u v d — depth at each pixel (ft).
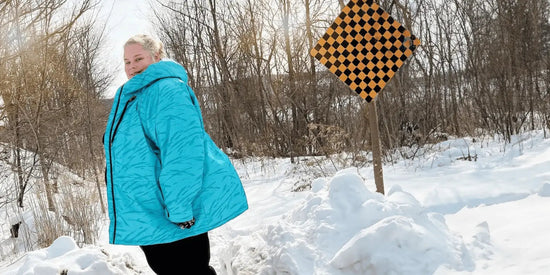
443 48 42.34
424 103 35.14
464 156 22.74
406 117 32.40
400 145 29.58
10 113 23.32
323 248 8.14
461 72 41.19
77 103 30.01
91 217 16.66
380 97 30.53
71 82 28.60
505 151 23.63
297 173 25.36
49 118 26.17
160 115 5.92
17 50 21.76
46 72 23.67
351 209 8.82
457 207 11.97
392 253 7.25
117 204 6.15
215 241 13.47
